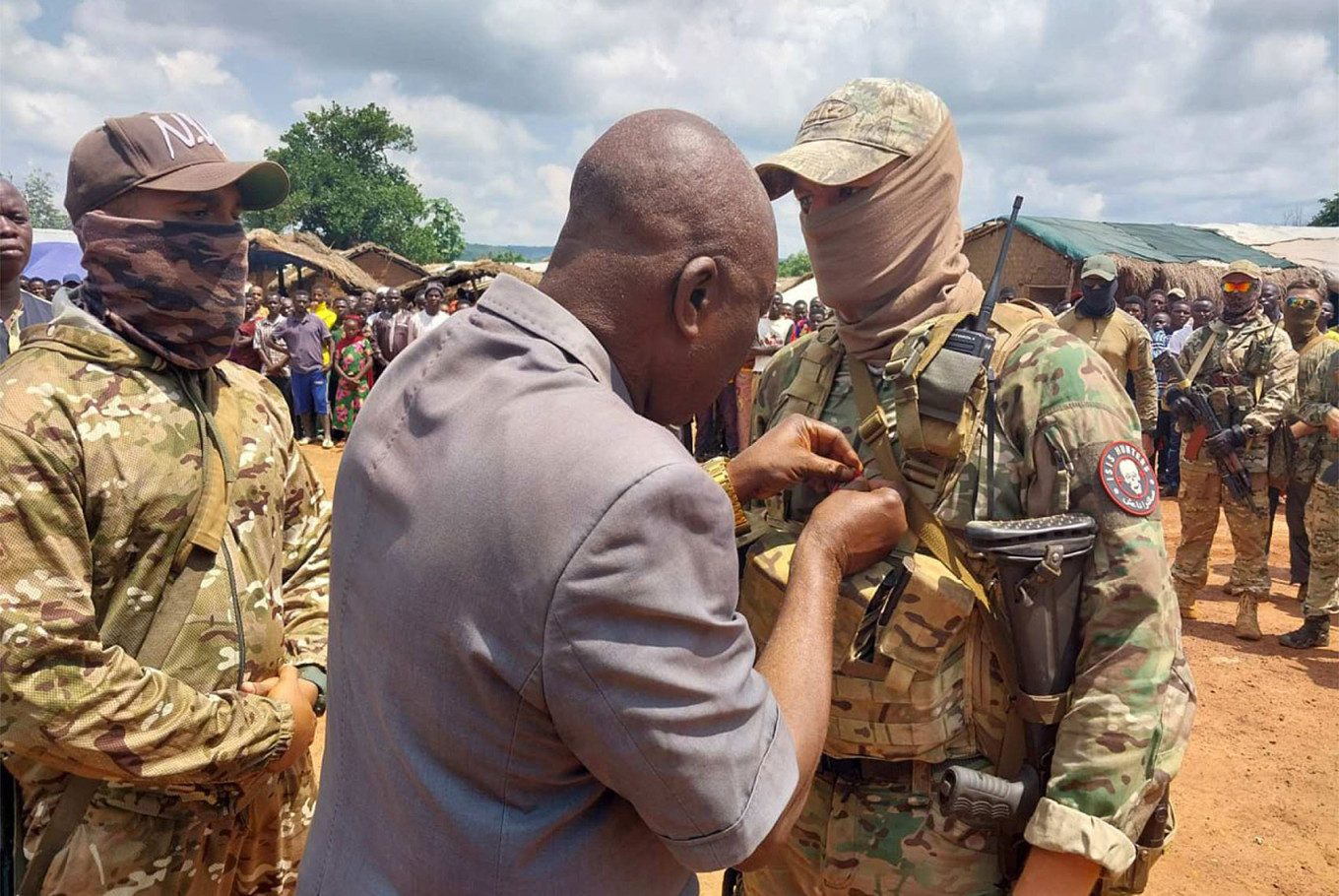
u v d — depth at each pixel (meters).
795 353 2.34
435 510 1.15
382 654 1.19
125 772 1.82
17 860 2.00
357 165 74.75
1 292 3.78
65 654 1.78
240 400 2.26
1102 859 1.61
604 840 1.19
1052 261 17.45
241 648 2.08
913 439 1.81
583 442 1.11
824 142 1.94
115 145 1.99
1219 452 6.32
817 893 2.04
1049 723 1.74
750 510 2.14
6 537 1.76
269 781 2.25
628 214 1.23
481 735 1.13
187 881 2.02
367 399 1.36
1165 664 1.68
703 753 1.09
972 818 1.74
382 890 1.21
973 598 1.76
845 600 1.82
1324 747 4.93
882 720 1.82
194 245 2.01
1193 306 11.70
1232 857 3.99
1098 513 1.71
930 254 1.97
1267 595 6.50
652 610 1.07
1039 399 1.79
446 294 14.91
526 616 1.08
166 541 1.98
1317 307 6.34
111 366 1.96
